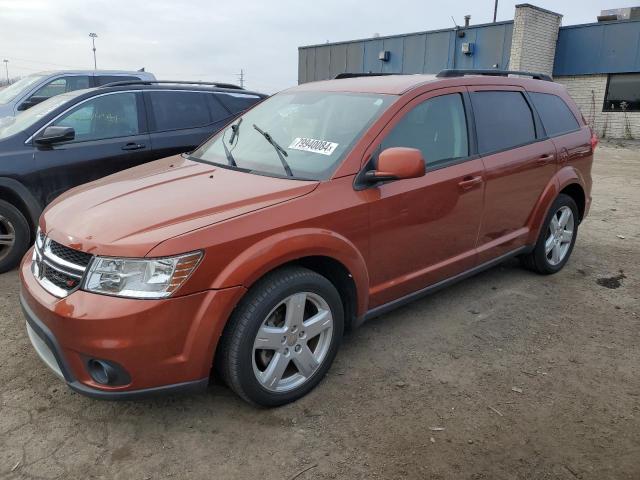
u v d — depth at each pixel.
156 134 5.86
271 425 2.83
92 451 2.63
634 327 4.01
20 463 2.54
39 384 3.16
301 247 2.82
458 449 2.67
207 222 2.63
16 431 2.76
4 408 2.94
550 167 4.62
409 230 3.47
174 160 3.98
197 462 2.57
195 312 2.55
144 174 3.53
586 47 18.97
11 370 3.30
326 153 3.32
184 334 2.54
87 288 2.51
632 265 5.36
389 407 2.99
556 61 19.83
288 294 2.82
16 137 4.98
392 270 3.47
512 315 4.16
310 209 2.94
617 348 3.70
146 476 2.47
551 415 2.95
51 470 2.50
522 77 4.75
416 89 3.65
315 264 3.15
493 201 4.08
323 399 3.05
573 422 2.89
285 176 3.24
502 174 4.09
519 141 4.36
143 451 2.63
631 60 17.97
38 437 2.71
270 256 2.70
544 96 4.79
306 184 3.06
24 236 4.89
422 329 3.91
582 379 3.31
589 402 3.07
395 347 3.64
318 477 2.48
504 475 2.51
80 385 2.57
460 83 3.96
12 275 4.80
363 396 3.09
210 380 3.22
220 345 2.73
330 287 3.04
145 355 2.48
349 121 3.49
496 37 19.38
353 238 3.14
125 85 5.80
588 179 5.19
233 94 6.64
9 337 3.70
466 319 4.08
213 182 3.20
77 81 10.16
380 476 2.49
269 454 2.62
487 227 4.12
